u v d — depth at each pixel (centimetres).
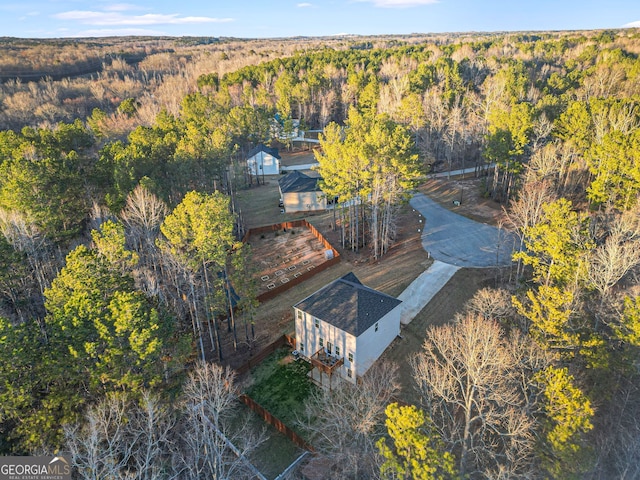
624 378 2586
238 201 6944
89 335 2305
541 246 3278
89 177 5403
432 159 7744
